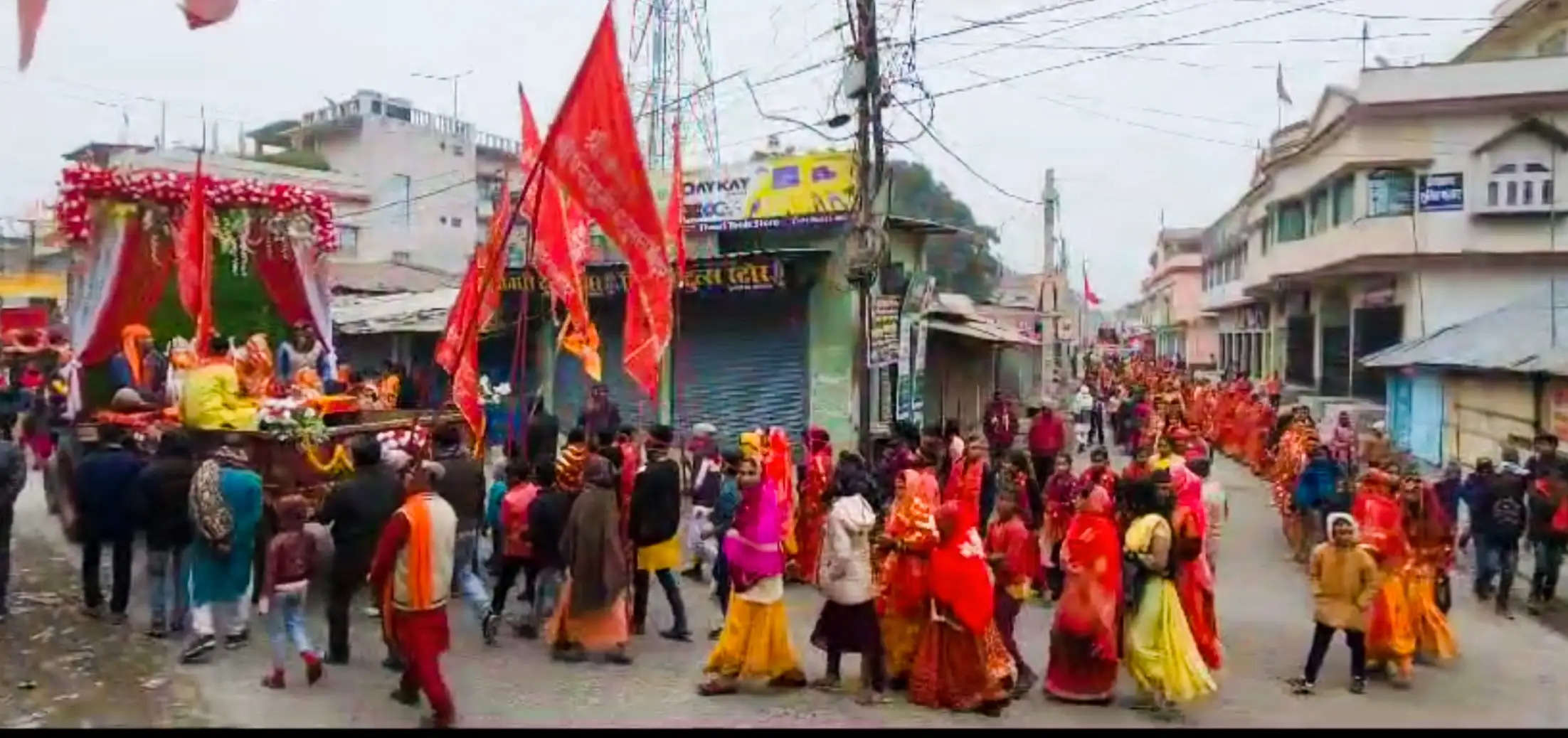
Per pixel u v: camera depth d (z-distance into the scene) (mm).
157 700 7902
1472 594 13180
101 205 13711
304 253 15562
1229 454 27953
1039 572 12102
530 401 21141
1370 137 30469
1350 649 9508
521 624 10102
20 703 7770
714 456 12859
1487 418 19891
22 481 9906
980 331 24531
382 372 21406
